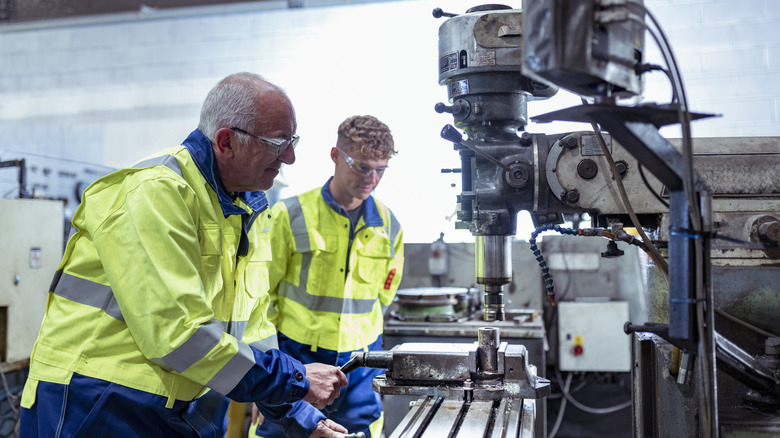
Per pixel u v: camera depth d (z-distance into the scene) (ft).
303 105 12.81
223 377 4.20
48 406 4.35
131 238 4.10
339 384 4.80
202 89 13.38
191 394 4.51
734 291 4.61
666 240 4.65
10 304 9.00
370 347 7.15
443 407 4.48
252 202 5.12
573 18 3.08
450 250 10.82
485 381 4.67
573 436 10.85
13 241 9.07
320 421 5.07
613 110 3.27
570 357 10.39
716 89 11.31
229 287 4.73
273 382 4.37
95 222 4.24
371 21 12.64
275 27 13.02
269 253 5.37
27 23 14.02
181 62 13.44
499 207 4.88
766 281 4.58
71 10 13.78
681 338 3.44
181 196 4.26
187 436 4.61
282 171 10.83
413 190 11.58
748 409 4.41
